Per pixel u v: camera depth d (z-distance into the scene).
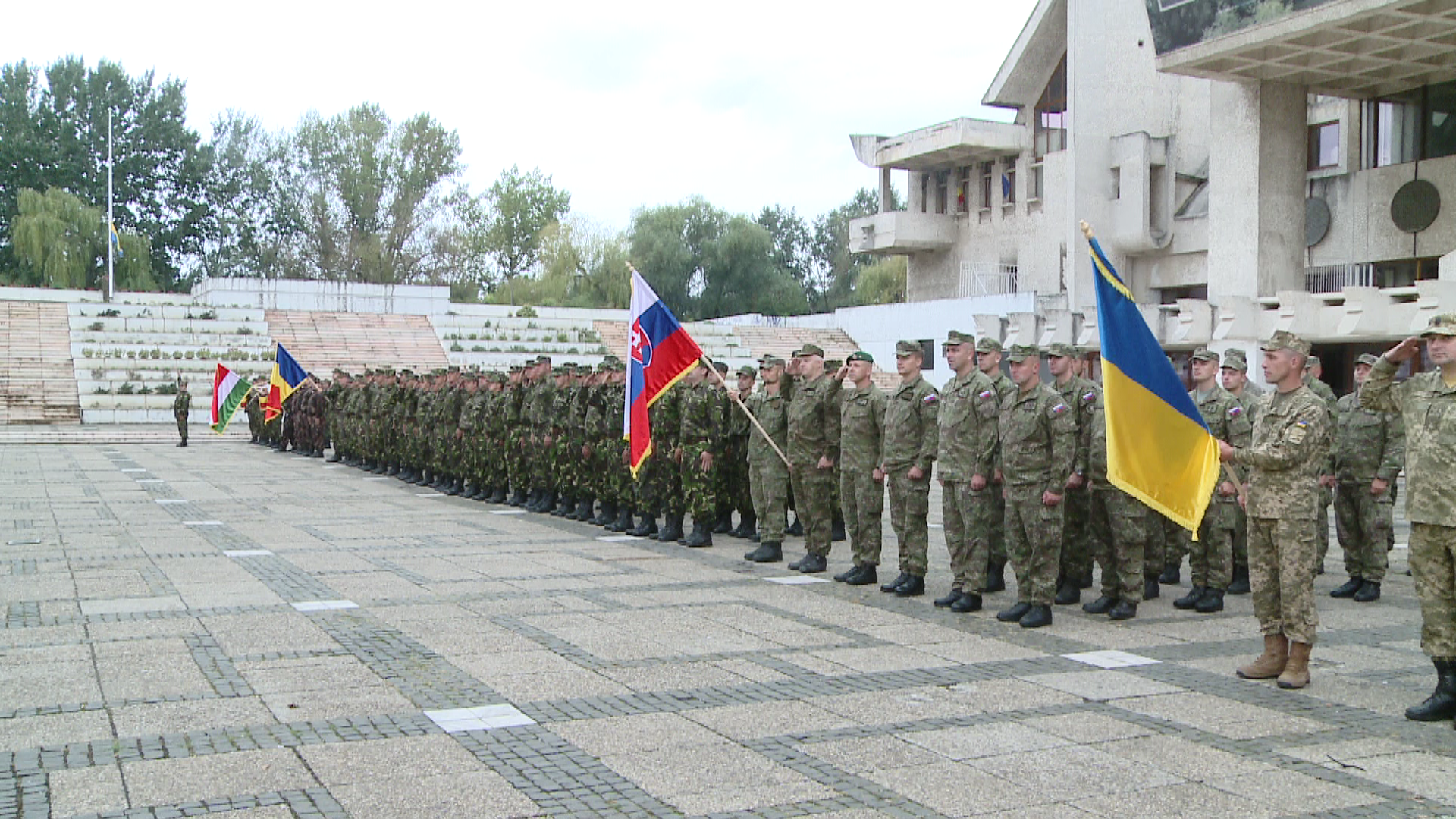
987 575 10.33
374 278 79.50
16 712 6.20
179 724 6.02
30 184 72.75
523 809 4.91
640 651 7.83
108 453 30.83
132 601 9.35
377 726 6.05
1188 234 38.50
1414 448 6.51
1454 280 24.36
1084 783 5.36
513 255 87.12
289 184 82.06
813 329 56.06
